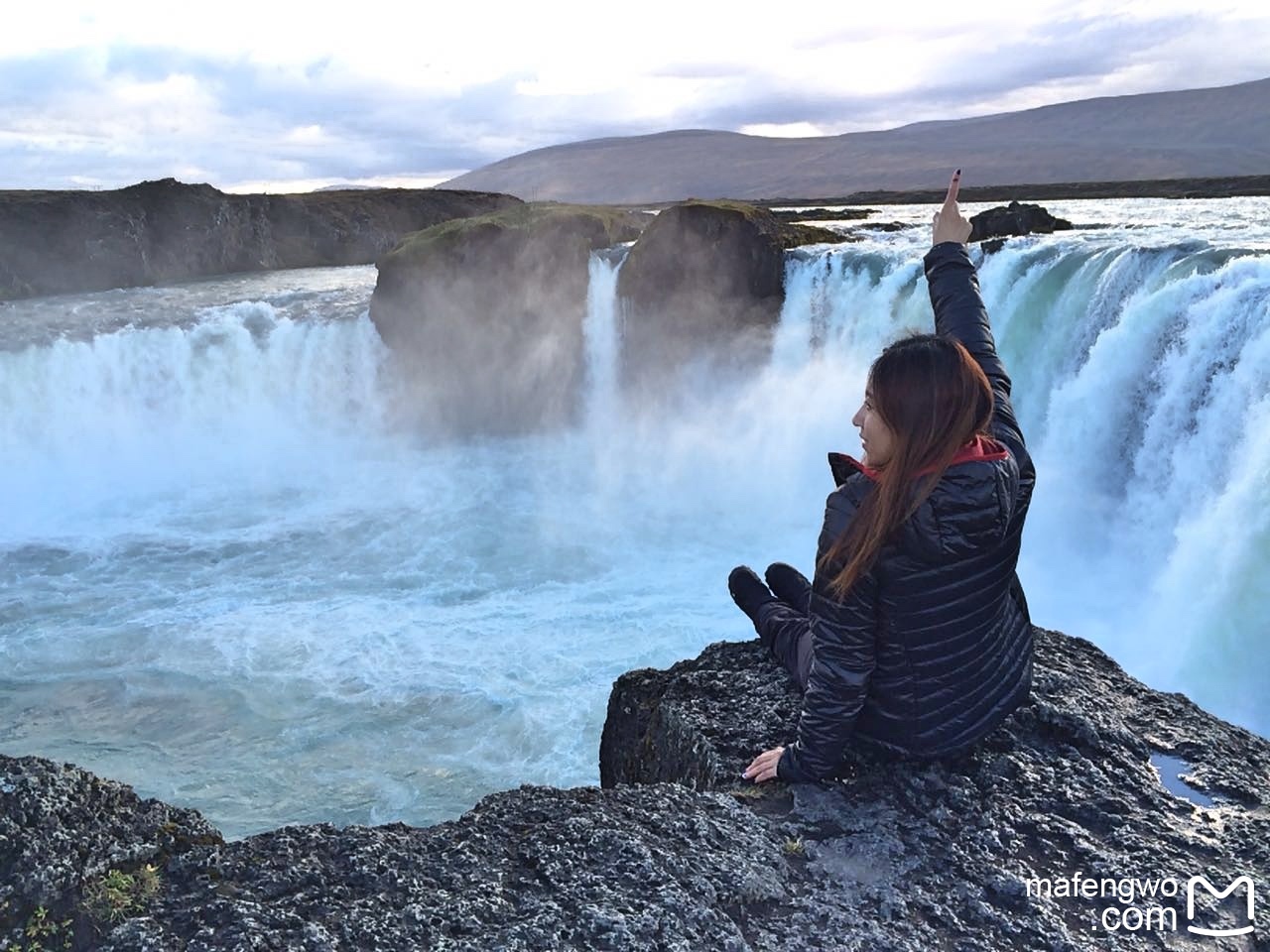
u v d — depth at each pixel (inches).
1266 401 402.6
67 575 557.3
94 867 89.7
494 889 91.0
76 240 1569.9
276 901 88.0
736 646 145.1
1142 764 112.9
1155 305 476.1
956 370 87.6
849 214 1261.1
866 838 100.8
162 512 676.1
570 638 450.9
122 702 397.1
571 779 330.3
